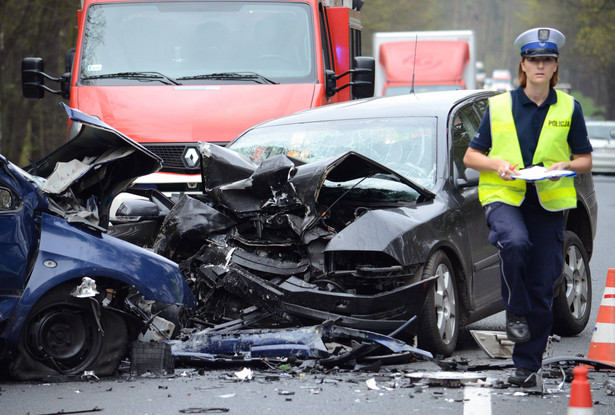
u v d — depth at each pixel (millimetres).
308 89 27531
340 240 16547
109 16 28547
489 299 19141
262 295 16516
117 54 28172
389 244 16453
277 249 17484
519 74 14211
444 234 17625
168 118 27078
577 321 20875
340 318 16234
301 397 13688
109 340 15664
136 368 15633
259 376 15227
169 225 17938
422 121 19656
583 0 145125
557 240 14062
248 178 17766
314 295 16344
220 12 28422
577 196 21578
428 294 16969
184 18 28406
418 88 68375
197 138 26922
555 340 20203
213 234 17688
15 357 15148
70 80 28344
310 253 17000
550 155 13992
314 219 17078
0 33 64688
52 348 15359
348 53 30297
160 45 28188
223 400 13555
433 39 69500
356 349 15578
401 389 14180
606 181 77688
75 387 14727
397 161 19094
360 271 16375
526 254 13672
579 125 14109
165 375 15477
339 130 20016
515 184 13930
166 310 16812
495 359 17438
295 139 20141
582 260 21281
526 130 14008
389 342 15938
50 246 15289
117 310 15703
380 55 69500
